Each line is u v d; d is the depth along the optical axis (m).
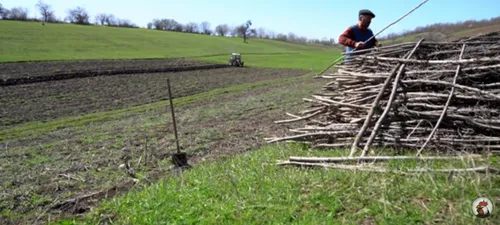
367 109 5.73
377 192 4.00
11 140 10.03
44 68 28.19
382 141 5.48
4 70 26.30
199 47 71.19
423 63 5.73
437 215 3.47
